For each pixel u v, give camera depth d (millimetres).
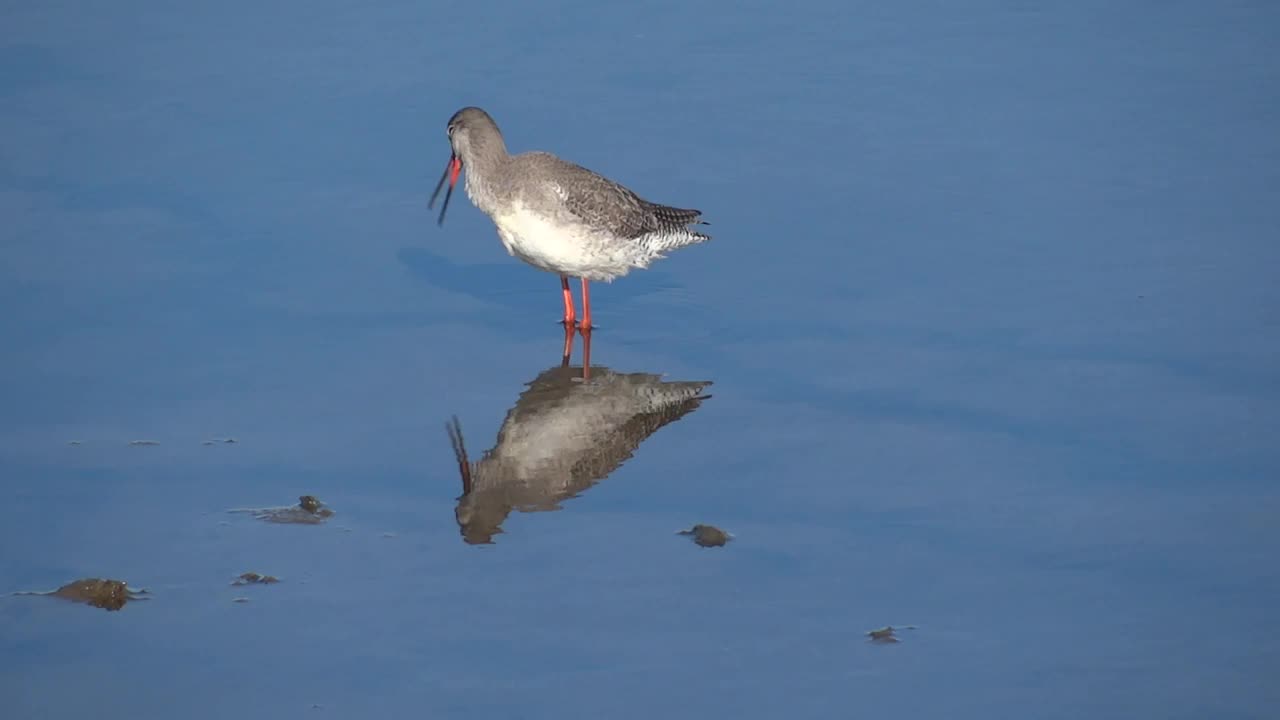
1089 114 21156
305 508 13477
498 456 14508
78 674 11195
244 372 15805
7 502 13336
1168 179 19531
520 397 15664
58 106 20984
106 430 14586
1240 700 10930
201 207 19031
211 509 13422
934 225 18781
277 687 11094
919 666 11352
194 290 17344
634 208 17125
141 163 19828
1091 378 15586
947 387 15562
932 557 12758
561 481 14094
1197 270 17578
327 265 18125
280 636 11688
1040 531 13086
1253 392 15188
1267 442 14344
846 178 19812
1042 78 22125
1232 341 16141
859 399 15430
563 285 17312
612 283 18422
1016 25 23750
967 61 22641
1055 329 16578
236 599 12148
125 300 17031
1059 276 17594
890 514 13414
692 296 17828
